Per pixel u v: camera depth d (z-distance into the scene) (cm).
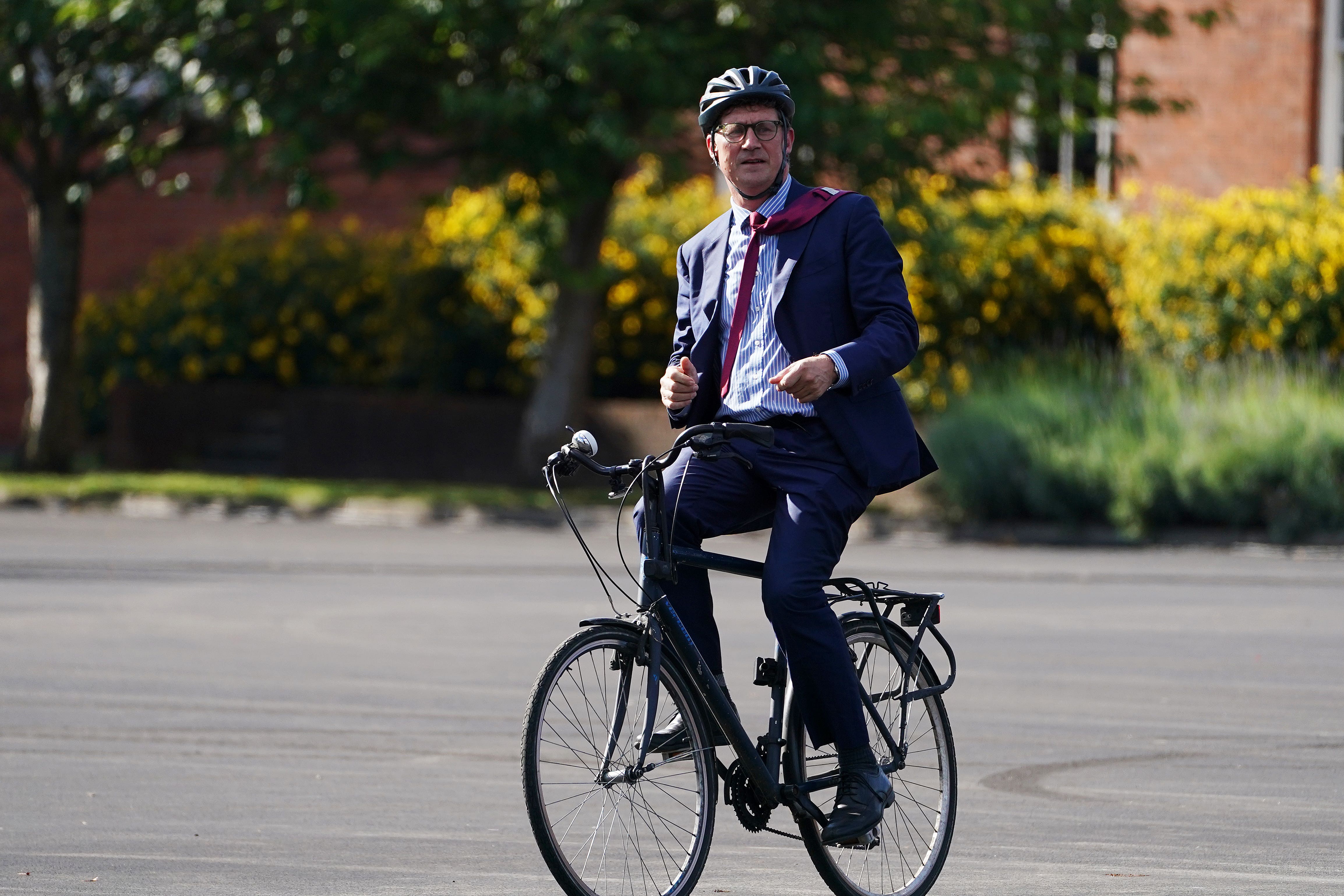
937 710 1839
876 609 1767
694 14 6244
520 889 1806
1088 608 4097
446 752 2509
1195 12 6569
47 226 7438
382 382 8288
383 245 8425
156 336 8444
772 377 1695
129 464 8294
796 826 2131
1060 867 1905
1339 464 5638
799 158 6144
